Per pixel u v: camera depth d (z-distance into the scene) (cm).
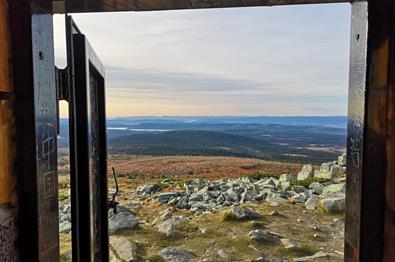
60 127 128
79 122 143
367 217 104
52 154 118
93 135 183
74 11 135
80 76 144
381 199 103
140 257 425
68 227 489
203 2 131
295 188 789
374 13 102
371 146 103
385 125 102
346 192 121
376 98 103
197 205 687
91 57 168
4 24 98
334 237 493
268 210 621
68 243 442
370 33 103
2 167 96
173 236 497
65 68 131
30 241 104
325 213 595
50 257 113
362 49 107
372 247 104
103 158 207
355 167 111
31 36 102
